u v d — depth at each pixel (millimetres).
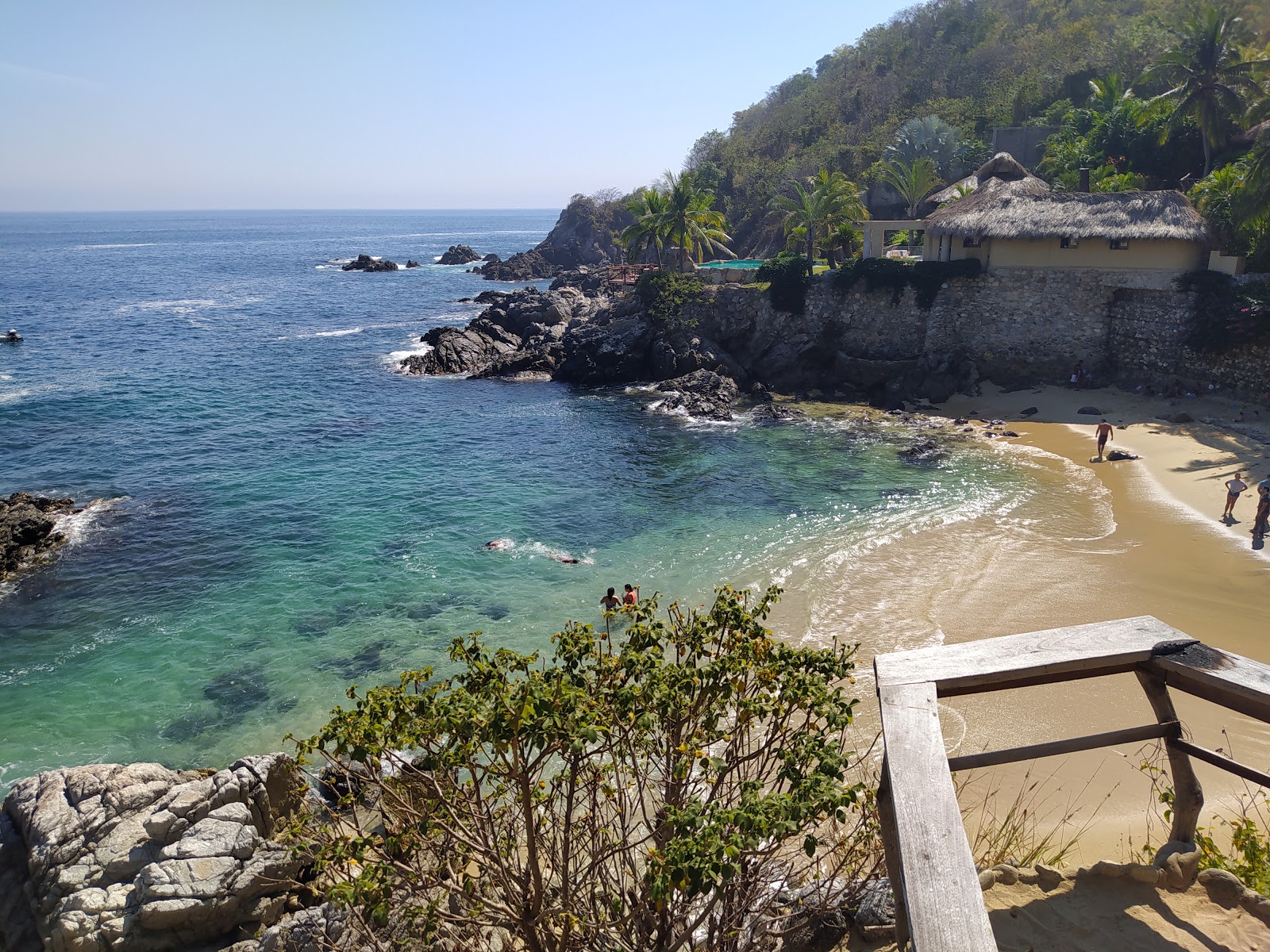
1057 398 43875
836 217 57969
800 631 21562
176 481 35844
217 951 11656
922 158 68375
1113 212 42469
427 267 150125
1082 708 17453
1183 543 26375
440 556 27828
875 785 10227
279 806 13695
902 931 4719
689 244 63156
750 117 128375
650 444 41156
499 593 25031
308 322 81125
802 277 50906
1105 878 6000
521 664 8484
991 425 41344
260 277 128125
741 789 6918
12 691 20531
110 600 25125
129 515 31891
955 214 47250
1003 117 77750
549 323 67938
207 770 15625
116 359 61375
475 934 8484
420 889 7996
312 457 39344
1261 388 38406
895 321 49031
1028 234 43781
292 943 11164
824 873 9633
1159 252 42250
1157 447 35781
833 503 31938
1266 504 26250
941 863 3574
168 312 87000
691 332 53500
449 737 7832
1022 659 5008
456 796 8211
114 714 19594
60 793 13320
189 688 20578
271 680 20812
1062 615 21906
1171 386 41625
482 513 31828
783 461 37656
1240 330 38562
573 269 127625
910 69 97875
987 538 27703
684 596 24281
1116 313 44188
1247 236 40094
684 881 6004
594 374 54031
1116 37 73875
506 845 8031
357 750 7848
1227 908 5637
